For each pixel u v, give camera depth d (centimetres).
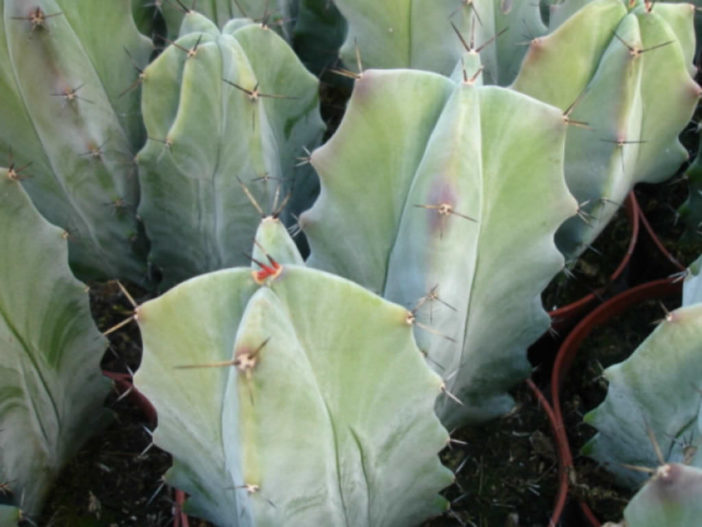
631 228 44
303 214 30
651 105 35
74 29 34
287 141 37
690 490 21
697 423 27
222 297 23
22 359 30
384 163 28
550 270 30
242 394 21
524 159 27
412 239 27
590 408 38
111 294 43
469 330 31
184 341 24
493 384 35
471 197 26
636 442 30
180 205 36
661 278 43
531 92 34
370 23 38
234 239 37
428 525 34
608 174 34
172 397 25
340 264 31
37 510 34
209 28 35
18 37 32
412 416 26
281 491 24
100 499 35
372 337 23
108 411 36
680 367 27
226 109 32
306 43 48
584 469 34
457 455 36
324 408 23
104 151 37
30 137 35
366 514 29
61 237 29
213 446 26
